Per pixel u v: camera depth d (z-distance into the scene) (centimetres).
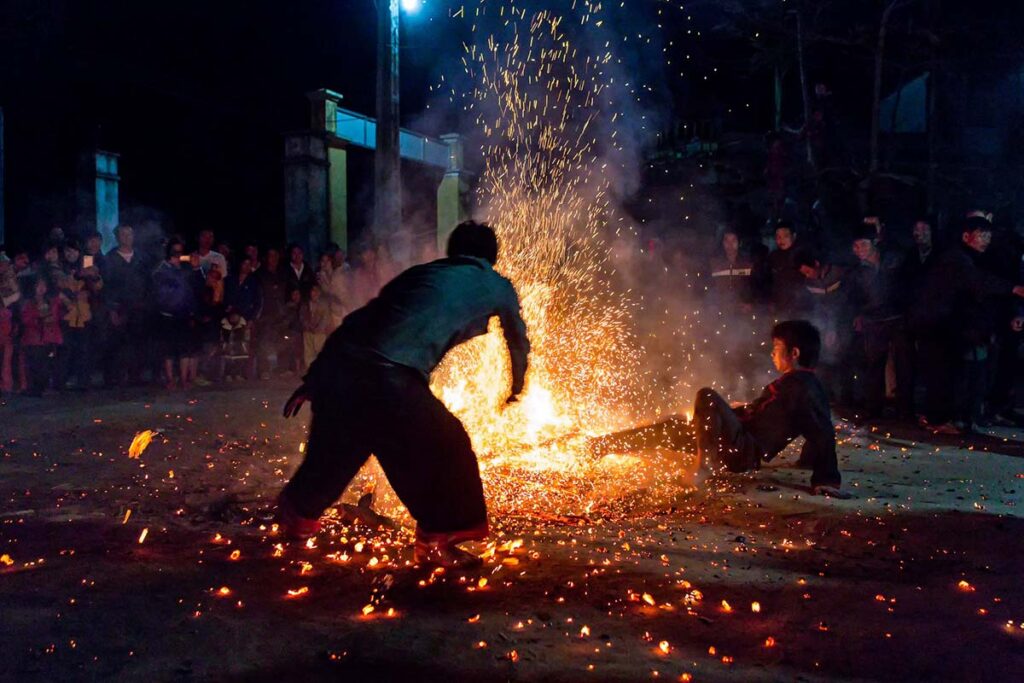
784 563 463
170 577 429
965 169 2353
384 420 410
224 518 535
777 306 1013
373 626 371
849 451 781
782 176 2008
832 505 579
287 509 427
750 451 615
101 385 1205
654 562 459
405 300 418
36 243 1927
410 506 431
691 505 577
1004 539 506
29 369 1098
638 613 389
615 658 342
